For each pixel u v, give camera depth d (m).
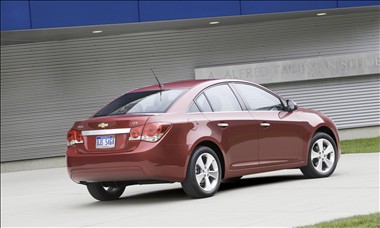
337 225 6.55
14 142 22.56
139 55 23.02
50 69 22.75
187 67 23.20
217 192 10.60
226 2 21.02
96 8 20.36
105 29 21.33
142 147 9.62
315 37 23.53
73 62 22.83
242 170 10.41
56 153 22.75
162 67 23.09
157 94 10.38
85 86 22.88
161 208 9.43
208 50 23.30
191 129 9.90
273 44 23.47
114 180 9.99
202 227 7.54
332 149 11.54
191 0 20.86
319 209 8.03
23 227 8.95
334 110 23.42
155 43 23.06
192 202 9.69
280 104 11.21
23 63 22.64
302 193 9.53
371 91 23.55
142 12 20.61
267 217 7.80
